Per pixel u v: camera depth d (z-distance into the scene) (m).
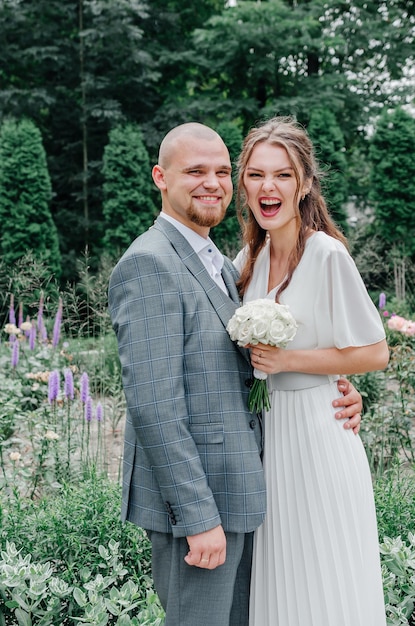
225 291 2.09
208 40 12.73
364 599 2.01
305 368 1.97
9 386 5.12
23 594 2.34
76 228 13.67
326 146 11.14
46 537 2.69
